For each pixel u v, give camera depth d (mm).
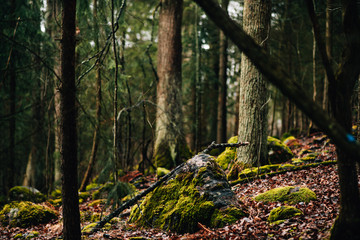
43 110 11609
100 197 9211
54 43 10320
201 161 6117
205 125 19453
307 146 10852
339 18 13023
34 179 13375
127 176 9867
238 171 8469
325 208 5078
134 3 17625
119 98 8758
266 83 8484
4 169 15383
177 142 12133
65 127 4449
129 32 17125
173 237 5035
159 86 12609
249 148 8508
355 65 3117
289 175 7570
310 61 17141
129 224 6215
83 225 6762
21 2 8594
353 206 3260
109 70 8289
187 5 17156
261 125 8422
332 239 3391
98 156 13680
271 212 5137
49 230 6758
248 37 2566
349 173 3268
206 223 5250
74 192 4543
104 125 9859
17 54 9664
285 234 4395
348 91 3174
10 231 6992
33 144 13383
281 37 16359
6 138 15688
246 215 5297
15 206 7742
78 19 7348
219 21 2547
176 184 6031
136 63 16922
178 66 12719
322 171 7340
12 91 11320
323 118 2418
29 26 9039
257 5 8180
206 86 18953
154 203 6047
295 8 15211
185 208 5473
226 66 16594
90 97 11273
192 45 17234
